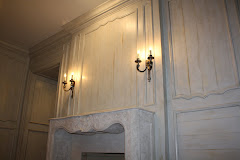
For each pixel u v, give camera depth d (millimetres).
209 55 2428
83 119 2783
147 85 2723
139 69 2879
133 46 3078
